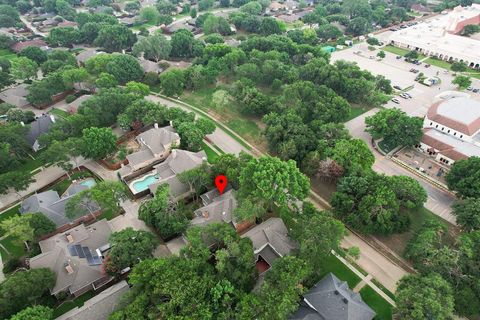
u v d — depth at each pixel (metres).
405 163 123.00
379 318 76.12
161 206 92.06
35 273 73.50
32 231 84.50
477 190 96.94
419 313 63.44
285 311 64.69
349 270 86.88
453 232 94.81
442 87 176.12
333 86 161.00
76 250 85.06
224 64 173.25
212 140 135.38
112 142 118.94
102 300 72.75
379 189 92.56
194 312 64.88
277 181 86.12
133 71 171.25
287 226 97.38
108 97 137.25
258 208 89.75
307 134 119.31
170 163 112.12
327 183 112.94
